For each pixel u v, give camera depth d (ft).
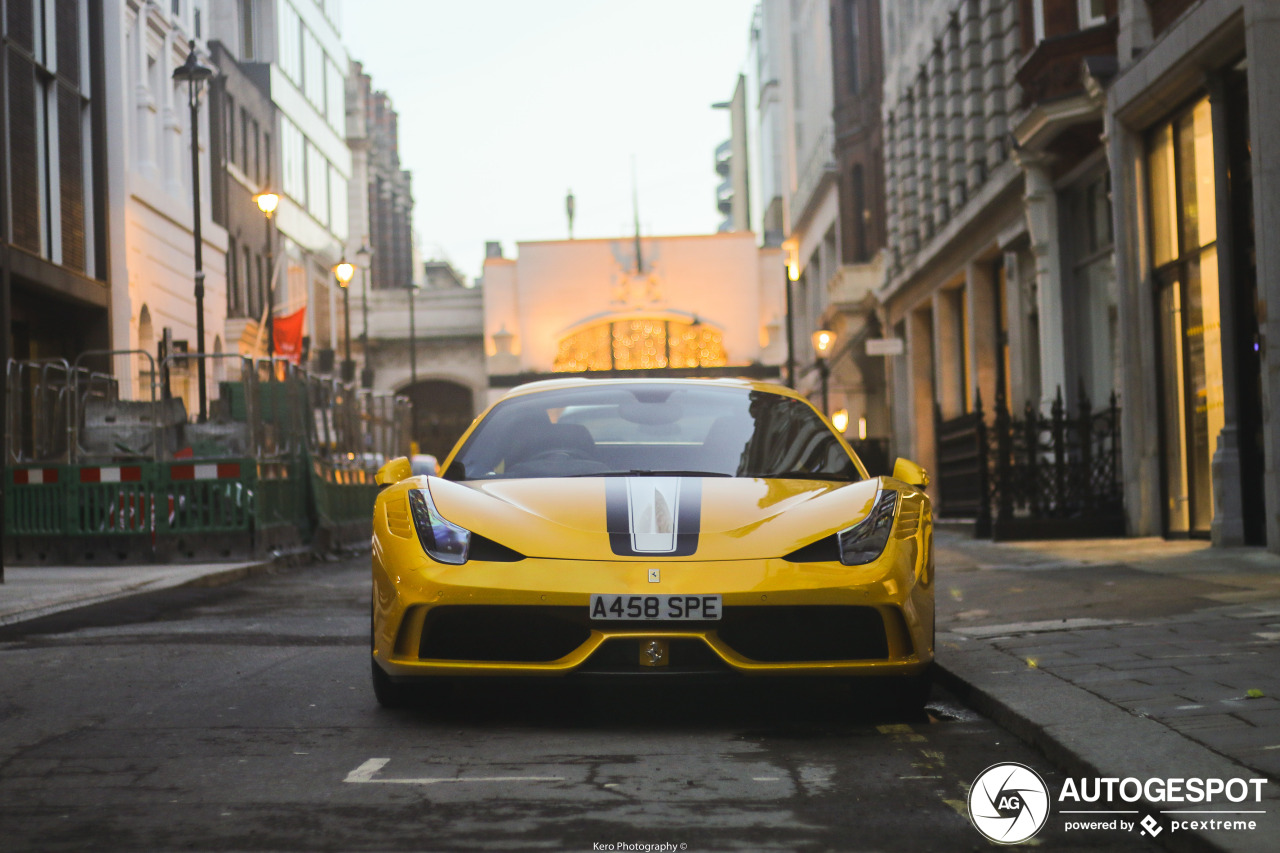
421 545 16.08
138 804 12.64
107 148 79.71
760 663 15.28
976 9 70.69
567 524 16.01
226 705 18.08
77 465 46.29
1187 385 43.32
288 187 140.97
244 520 46.01
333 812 12.26
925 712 16.83
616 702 18.10
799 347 167.63
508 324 177.06
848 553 15.84
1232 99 38.50
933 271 84.28
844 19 119.55
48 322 75.36
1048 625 23.32
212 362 103.14
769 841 11.22
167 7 95.45
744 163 232.32
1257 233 34.65
